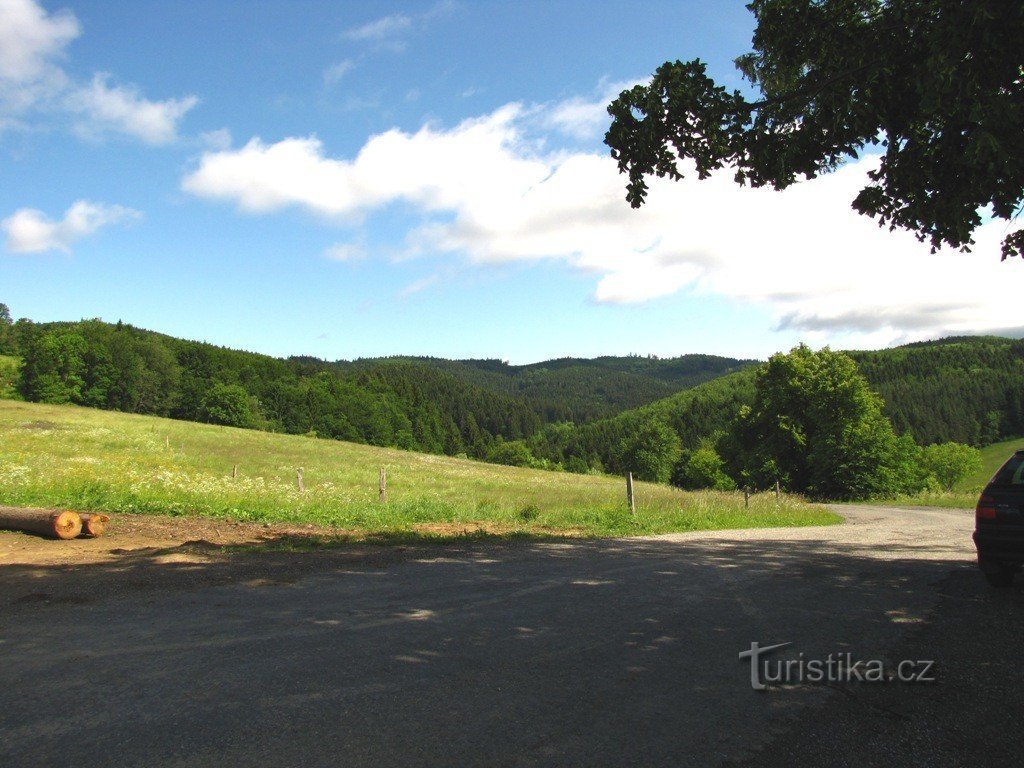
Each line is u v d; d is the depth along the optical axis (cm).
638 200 879
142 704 359
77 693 372
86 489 1274
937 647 506
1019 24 562
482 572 793
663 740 333
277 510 1332
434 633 516
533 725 347
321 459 5109
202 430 6238
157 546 882
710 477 8175
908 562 948
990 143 575
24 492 1223
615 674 434
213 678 401
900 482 4500
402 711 360
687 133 850
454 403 19550
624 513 1608
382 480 1705
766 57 863
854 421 4450
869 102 726
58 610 548
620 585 733
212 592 631
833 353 4703
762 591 714
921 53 675
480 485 3859
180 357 11225
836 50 784
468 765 300
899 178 761
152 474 1586
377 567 803
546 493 3116
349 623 537
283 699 371
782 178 861
